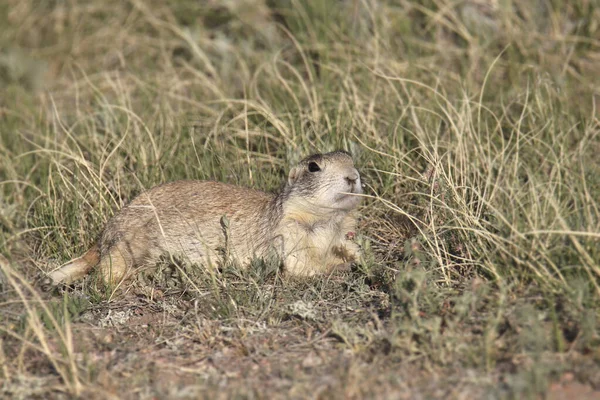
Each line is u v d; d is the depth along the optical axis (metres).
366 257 10.02
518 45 15.20
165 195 10.93
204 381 7.66
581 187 10.11
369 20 16.20
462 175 10.33
